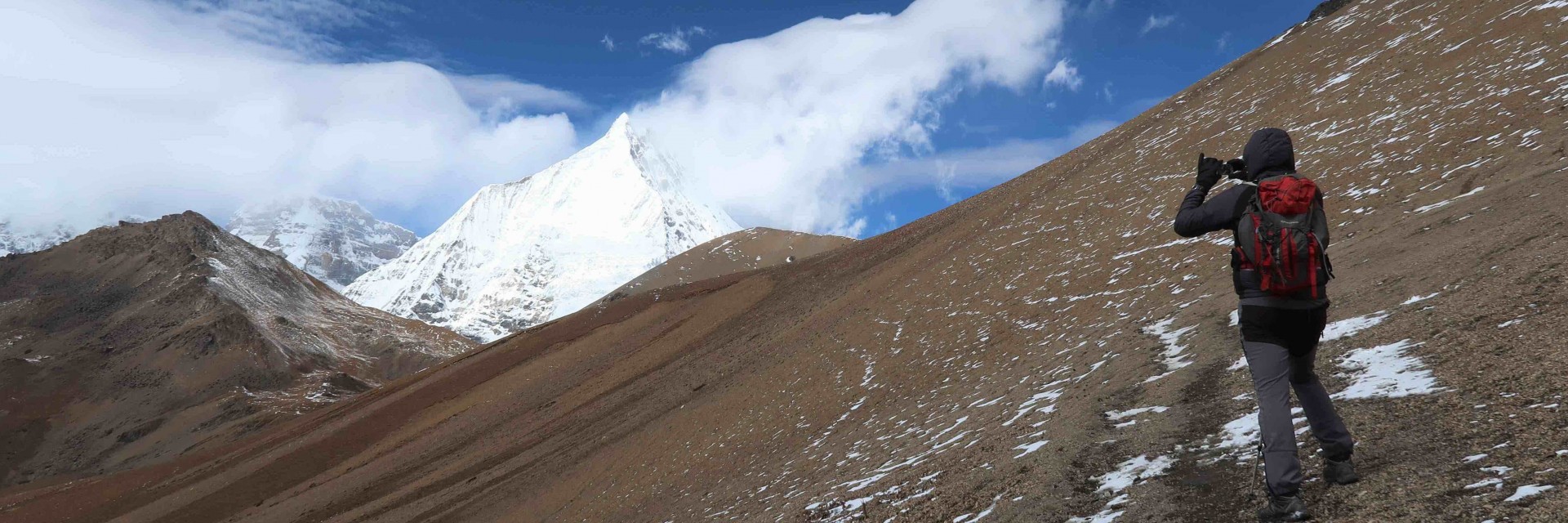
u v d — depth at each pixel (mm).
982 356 17016
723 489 16312
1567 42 17703
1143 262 18156
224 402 191375
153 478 93688
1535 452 4152
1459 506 3988
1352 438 5414
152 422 187000
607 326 86938
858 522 9133
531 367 79188
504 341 116000
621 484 23250
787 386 24438
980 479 8406
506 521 26766
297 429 98938
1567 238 7566
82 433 185500
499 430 53469
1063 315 17094
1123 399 9094
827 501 10758
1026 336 16922
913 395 16641
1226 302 11664
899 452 12086
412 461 54156
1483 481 4125
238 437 169375
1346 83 27344
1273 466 4520
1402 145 17406
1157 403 8359
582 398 52750
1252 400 7020
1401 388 5949
